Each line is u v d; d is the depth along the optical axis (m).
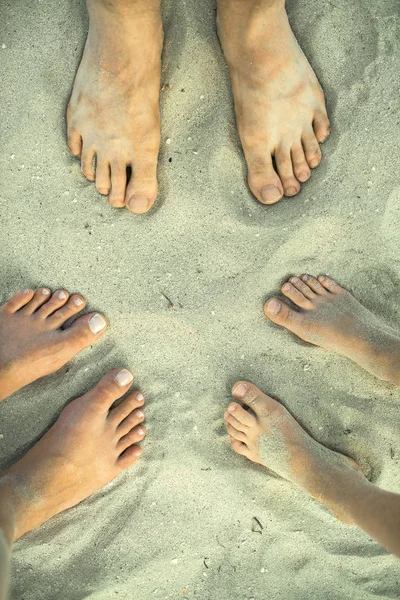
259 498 0.71
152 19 0.63
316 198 0.70
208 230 0.70
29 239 0.70
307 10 0.70
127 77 0.66
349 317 0.70
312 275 0.72
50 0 0.70
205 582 0.71
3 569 0.53
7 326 0.69
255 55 0.66
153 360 0.71
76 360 0.71
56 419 0.71
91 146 0.68
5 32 0.70
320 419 0.72
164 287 0.70
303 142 0.70
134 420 0.70
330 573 0.71
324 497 0.67
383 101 0.71
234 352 0.71
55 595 0.70
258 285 0.71
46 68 0.70
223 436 0.71
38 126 0.70
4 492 0.67
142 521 0.70
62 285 0.71
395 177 0.70
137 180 0.69
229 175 0.70
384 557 0.71
